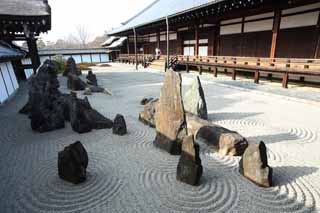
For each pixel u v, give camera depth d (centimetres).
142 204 282
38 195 300
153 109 571
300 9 1016
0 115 658
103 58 3559
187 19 1538
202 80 1288
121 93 1003
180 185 321
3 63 915
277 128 549
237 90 1012
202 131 470
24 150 433
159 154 418
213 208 276
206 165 379
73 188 314
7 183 326
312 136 500
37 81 556
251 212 270
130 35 2825
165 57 1905
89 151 428
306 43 1018
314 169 367
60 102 580
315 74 841
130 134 514
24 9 1163
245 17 1327
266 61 1053
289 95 855
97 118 556
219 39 1574
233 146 407
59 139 484
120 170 362
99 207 277
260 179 318
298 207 279
